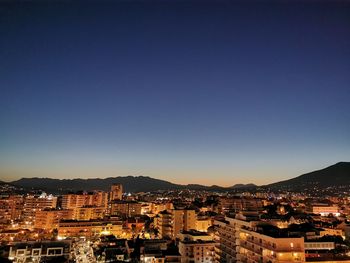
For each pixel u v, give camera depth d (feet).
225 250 460.96
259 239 358.43
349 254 340.80
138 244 558.15
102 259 529.45
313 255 335.47
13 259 491.72
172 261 492.95
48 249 514.27
